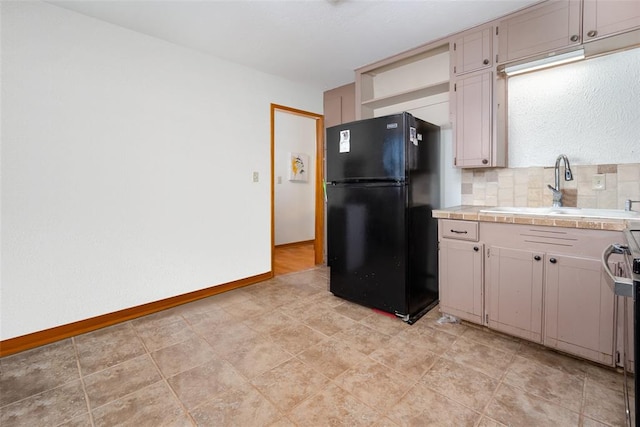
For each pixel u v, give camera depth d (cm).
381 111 350
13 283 205
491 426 137
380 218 256
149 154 264
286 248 559
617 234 162
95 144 236
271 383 169
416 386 165
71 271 227
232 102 320
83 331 231
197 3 214
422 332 226
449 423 139
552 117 235
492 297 212
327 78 368
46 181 216
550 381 167
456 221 228
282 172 558
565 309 181
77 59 227
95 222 238
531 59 224
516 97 251
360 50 290
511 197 255
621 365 165
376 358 192
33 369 184
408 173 243
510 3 215
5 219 202
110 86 242
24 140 207
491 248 210
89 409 150
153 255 269
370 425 138
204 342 215
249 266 341
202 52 295
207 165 302
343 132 280
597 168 216
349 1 212
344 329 233
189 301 292
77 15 226
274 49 288
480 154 245
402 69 325
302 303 287
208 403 154
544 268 188
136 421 142
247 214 337
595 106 217
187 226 290
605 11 191
